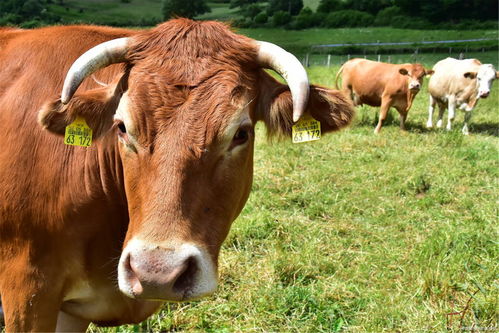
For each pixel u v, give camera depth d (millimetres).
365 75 13172
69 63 3127
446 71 13328
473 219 6449
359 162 8805
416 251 5527
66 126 2742
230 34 2811
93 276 3045
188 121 2410
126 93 2545
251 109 2768
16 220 2879
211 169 2443
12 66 3162
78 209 2896
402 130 12438
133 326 4129
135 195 2496
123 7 76188
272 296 4605
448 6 74562
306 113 2865
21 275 2898
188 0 46188
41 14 56531
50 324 2961
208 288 2330
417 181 7719
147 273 2182
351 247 5867
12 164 2902
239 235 5656
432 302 4543
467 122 13172
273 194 7117
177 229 2283
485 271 4918
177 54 2629
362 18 77250
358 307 4562
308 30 72062
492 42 49219
